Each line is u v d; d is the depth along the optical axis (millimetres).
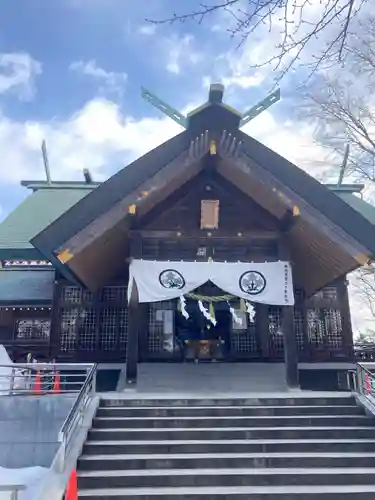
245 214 14602
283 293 13516
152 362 15906
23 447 10000
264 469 7992
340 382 15969
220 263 13656
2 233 18359
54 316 16312
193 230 14281
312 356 16375
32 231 18578
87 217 12812
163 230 14164
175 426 9367
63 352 15977
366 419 9578
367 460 8211
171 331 16391
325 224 13117
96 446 8438
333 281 16297
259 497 7195
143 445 8477
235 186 14781
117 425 9344
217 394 11148
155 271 13484
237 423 9469
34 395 10586
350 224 13070
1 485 6230
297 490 7352
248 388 13977
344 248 13047
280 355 16359
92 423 9305
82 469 7930
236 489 7422
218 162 14156
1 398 10383
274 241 14602
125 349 16062
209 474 7668
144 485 7562
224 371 15289
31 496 7273
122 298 16562
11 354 16203
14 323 17250
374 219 19297
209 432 8984
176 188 14562
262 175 13344
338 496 7238
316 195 13250
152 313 16562
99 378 15602
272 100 14188
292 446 8641
